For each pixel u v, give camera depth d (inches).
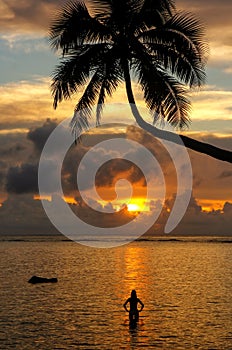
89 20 907.4
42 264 3924.7
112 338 1210.0
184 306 1734.7
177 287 2347.4
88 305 1743.4
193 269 3489.2
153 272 3228.3
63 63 901.2
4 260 4387.3
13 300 1867.6
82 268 3548.2
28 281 2546.8
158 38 907.4
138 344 1151.0
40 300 1872.5
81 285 2412.6
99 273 3122.5
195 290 2222.0
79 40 909.2
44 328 1327.5
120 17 908.0
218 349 1106.1
